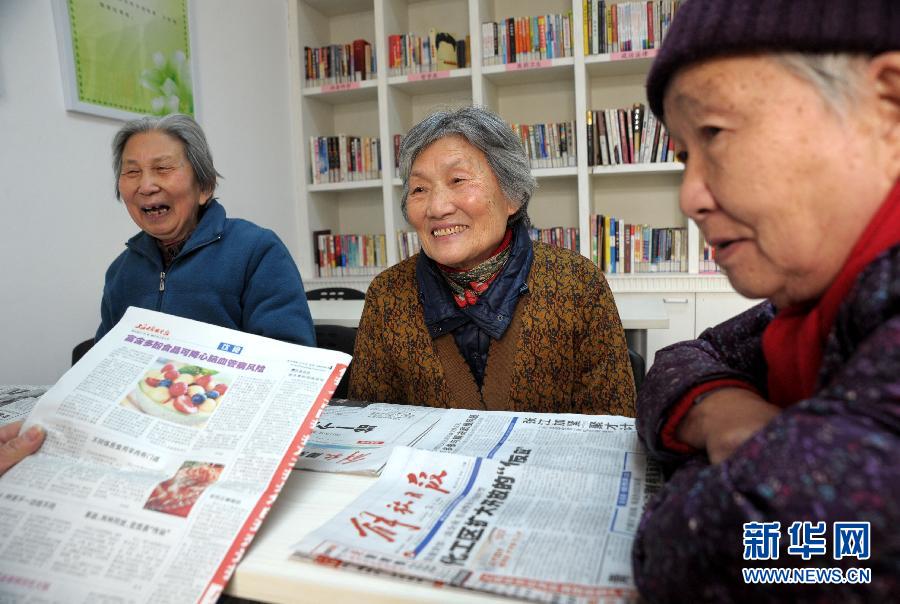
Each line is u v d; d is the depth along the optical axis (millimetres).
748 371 645
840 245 380
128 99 2396
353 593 430
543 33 3119
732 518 309
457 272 1176
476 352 1194
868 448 286
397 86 3479
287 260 1524
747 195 384
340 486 622
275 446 586
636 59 2965
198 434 604
